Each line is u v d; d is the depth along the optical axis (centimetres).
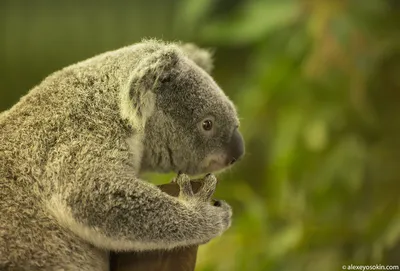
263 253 911
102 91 570
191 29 1243
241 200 975
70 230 532
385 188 1028
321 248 944
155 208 521
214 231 541
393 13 1072
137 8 1358
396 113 1081
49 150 534
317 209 995
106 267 568
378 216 920
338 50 958
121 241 518
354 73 969
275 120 1087
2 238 514
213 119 602
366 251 909
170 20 1350
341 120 1032
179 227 524
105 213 511
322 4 983
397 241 901
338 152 1005
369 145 1060
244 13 1138
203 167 616
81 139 537
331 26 959
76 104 557
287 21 1025
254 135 1119
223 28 1109
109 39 1352
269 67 1068
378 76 1078
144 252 555
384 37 1031
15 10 1359
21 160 535
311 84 1039
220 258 897
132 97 539
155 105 585
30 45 1357
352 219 973
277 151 1041
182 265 552
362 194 1020
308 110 1038
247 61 1307
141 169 616
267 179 1105
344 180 994
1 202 523
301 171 1019
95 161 527
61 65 1338
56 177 522
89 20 1358
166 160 607
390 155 1051
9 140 545
